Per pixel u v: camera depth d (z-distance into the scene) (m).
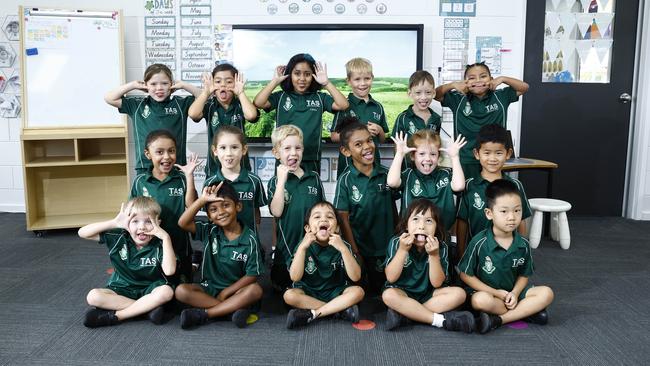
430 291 1.91
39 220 3.28
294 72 2.59
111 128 3.30
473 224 2.18
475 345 1.69
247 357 1.60
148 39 3.49
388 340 1.73
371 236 2.25
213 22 3.47
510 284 1.90
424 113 2.67
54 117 3.22
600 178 3.71
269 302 2.11
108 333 1.77
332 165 3.55
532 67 3.56
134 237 1.88
